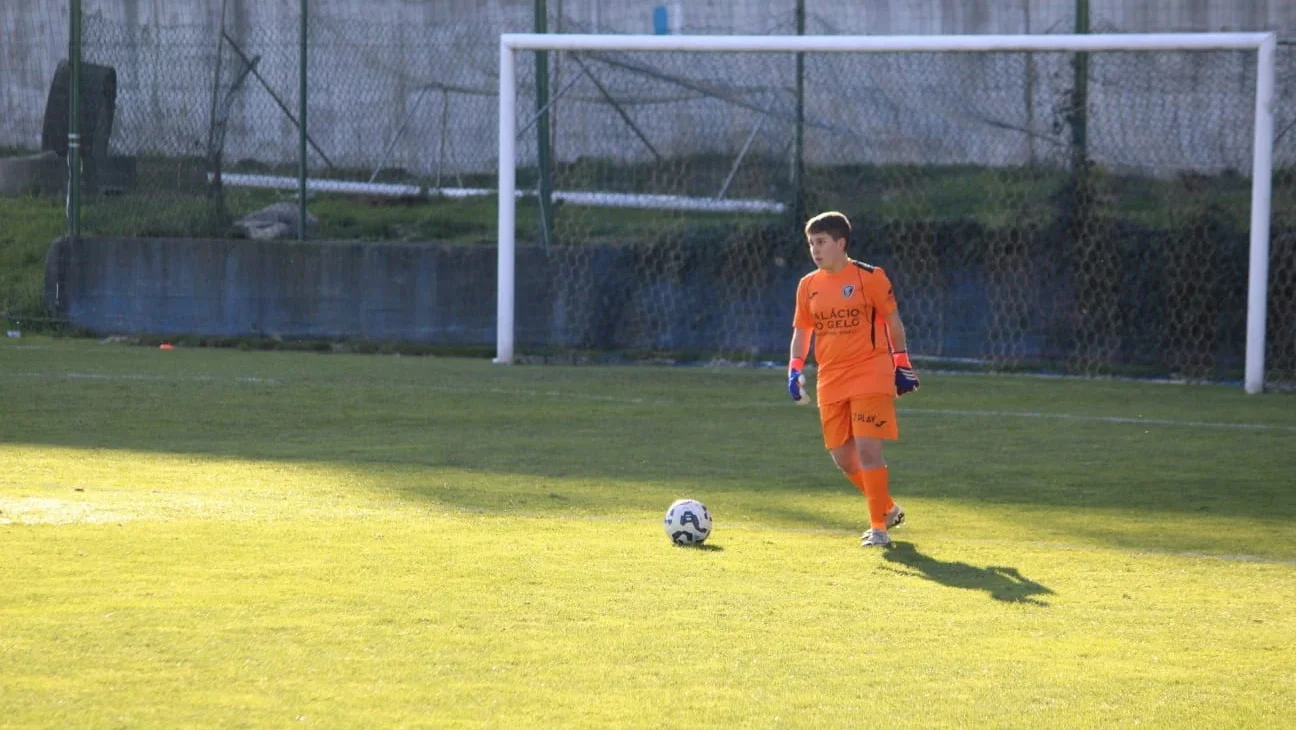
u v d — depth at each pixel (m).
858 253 51.50
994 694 15.09
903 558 21.80
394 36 57.81
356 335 53.41
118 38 56.41
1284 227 48.81
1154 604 19.08
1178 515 25.64
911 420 38.19
